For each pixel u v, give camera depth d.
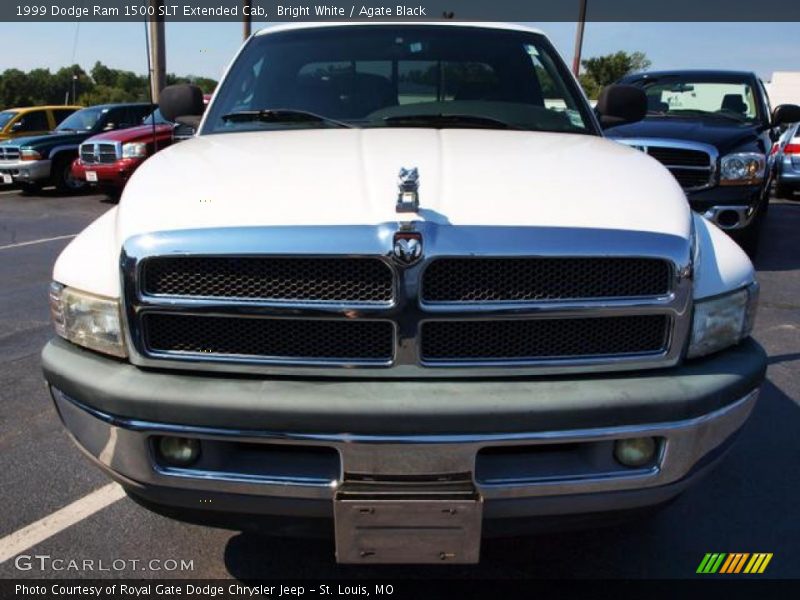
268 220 1.81
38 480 2.93
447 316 1.78
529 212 1.85
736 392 1.93
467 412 1.74
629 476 1.85
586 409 1.77
